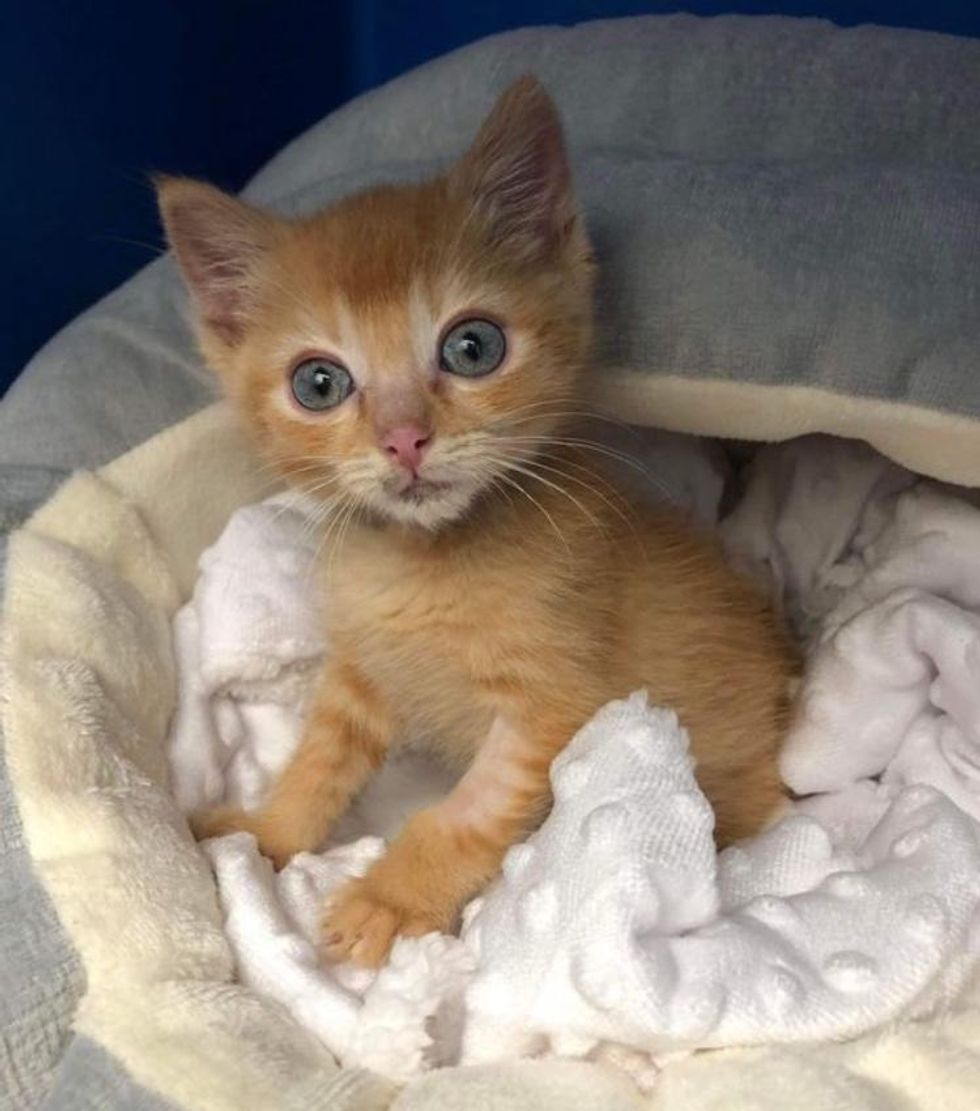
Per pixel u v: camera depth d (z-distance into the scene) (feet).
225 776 0.75
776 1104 0.49
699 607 0.72
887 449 0.66
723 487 0.86
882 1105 0.49
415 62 1.11
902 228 0.63
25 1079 0.53
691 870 0.56
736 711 0.72
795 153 0.75
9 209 0.85
